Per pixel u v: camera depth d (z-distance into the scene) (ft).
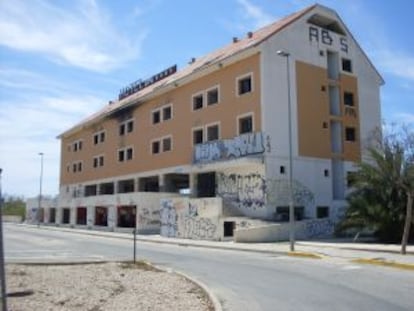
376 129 126.62
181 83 150.51
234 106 130.31
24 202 314.76
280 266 61.31
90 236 140.46
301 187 125.29
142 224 151.23
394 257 67.41
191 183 143.95
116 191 189.67
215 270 57.67
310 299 37.86
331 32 140.97
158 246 101.60
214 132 139.64
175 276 49.16
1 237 22.76
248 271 56.39
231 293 41.04
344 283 45.93
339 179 135.74
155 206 153.89
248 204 123.34
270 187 119.55
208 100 140.97
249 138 123.75
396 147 96.53
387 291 41.04
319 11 138.10
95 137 212.84
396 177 91.30
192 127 145.38
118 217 167.22
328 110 135.44
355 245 87.61
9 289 39.65
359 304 35.45
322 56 136.98
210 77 140.15
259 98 122.83
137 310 31.40
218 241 110.83
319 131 132.16
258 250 85.35
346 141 139.03
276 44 126.72
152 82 196.95
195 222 121.80
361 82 146.82
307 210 125.70
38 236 136.87
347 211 98.94
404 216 90.12
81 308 31.83
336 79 140.36
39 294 37.40
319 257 72.49
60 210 225.56
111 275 49.57
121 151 188.34
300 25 133.08
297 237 109.19
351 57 145.28
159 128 162.09
